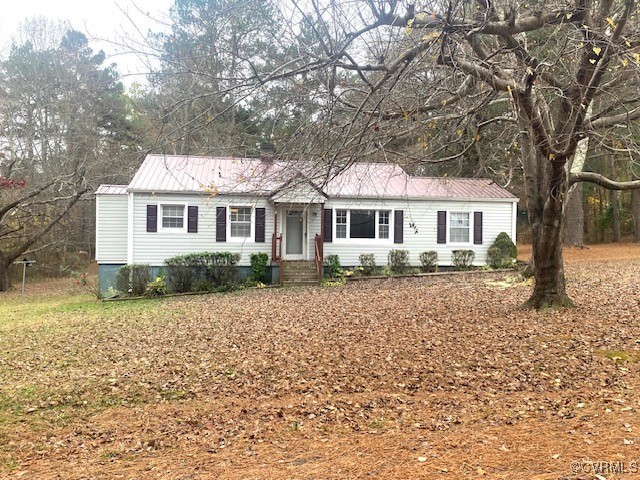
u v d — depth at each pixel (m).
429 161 7.36
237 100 5.41
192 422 5.53
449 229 21.36
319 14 4.90
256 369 7.51
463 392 6.11
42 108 24.55
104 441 5.07
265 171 6.14
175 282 18.48
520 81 6.84
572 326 8.91
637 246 27.23
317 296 15.68
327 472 4.02
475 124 8.30
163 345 9.41
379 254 20.97
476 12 5.74
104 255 19.33
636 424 4.62
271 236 19.80
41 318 13.96
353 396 6.16
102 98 22.28
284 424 5.34
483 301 12.62
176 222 19.16
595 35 5.74
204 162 20.20
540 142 8.02
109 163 19.77
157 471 4.24
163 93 6.38
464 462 4.04
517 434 4.62
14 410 6.08
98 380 7.22
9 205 22.22
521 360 7.20
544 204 10.29
